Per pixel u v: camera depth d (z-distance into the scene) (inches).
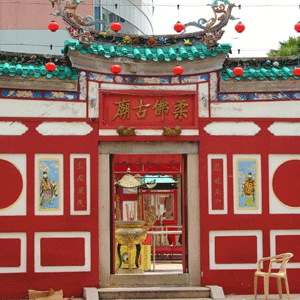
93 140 586.2
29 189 574.2
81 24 567.8
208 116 599.5
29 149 576.7
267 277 557.3
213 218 593.3
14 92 576.7
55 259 573.3
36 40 1126.4
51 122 582.2
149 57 583.2
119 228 614.9
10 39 1122.7
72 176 582.6
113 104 594.2
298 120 605.3
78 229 578.2
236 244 593.6
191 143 601.0
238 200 597.0
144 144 596.1
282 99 606.9
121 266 634.2
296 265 594.9
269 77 594.9
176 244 901.8
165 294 570.9
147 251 652.1
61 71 573.3
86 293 557.0
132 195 906.1
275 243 596.4
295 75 591.2
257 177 599.8
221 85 597.6
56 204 577.9
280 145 602.9
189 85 600.7
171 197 909.8
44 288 569.3
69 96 586.6
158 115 598.5
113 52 576.4
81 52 568.7
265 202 598.2
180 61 591.5
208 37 577.9
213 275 588.7
